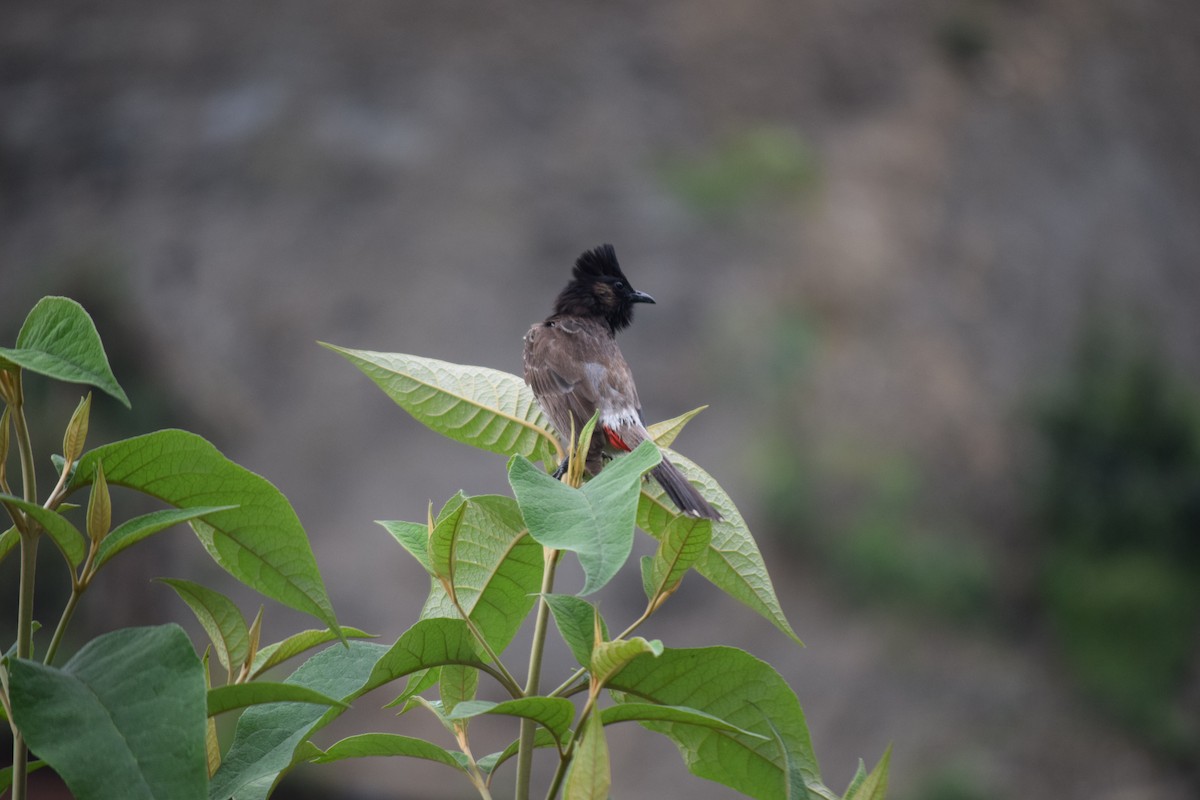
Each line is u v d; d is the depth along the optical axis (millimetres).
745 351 28719
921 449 28594
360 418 27484
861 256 32281
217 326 29234
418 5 38969
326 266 30594
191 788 1729
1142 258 38562
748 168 33781
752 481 25953
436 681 2633
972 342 32031
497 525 2516
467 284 30141
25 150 34062
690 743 2387
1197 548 28188
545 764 18953
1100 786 22688
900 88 38875
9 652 1908
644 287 29891
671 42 38344
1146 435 29016
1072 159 39781
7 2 39531
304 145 33656
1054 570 27438
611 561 1909
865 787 2223
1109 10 47031
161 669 1804
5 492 1953
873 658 23859
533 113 35094
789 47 38938
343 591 23594
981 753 22422
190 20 38500
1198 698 25203
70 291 29203
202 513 1972
